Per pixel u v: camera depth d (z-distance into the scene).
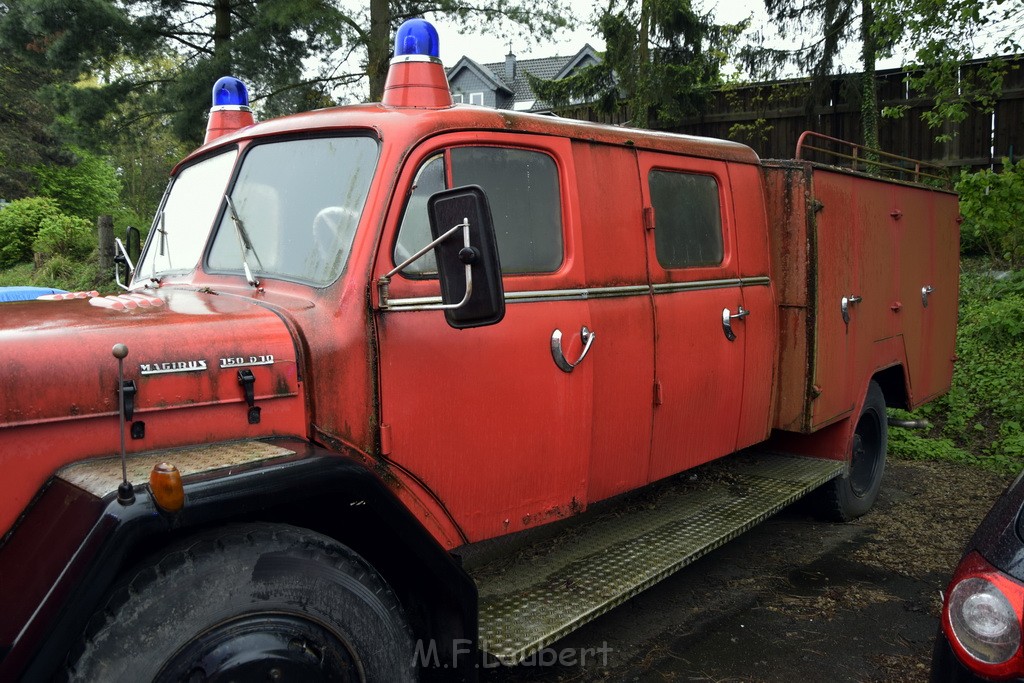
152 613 1.90
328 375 2.45
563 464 3.14
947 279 6.68
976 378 8.52
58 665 1.78
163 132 14.38
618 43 14.13
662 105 14.75
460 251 2.17
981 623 2.16
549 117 3.24
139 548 2.05
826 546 4.95
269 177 2.97
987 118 13.38
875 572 4.54
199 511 1.92
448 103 2.93
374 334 2.53
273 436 2.35
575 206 3.23
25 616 1.83
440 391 2.70
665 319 3.72
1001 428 7.47
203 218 3.18
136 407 2.15
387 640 2.26
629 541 3.67
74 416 2.08
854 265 5.06
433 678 2.67
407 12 11.88
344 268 2.54
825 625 3.88
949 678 2.22
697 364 3.96
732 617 3.96
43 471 2.06
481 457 2.84
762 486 4.59
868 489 5.54
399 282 2.59
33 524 1.98
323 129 2.86
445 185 2.78
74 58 10.90
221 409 2.28
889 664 3.51
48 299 2.87
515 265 3.00
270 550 2.08
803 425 4.66
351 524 2.50
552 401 3.07
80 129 12.14
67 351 2.10
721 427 4.21
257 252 2.85
